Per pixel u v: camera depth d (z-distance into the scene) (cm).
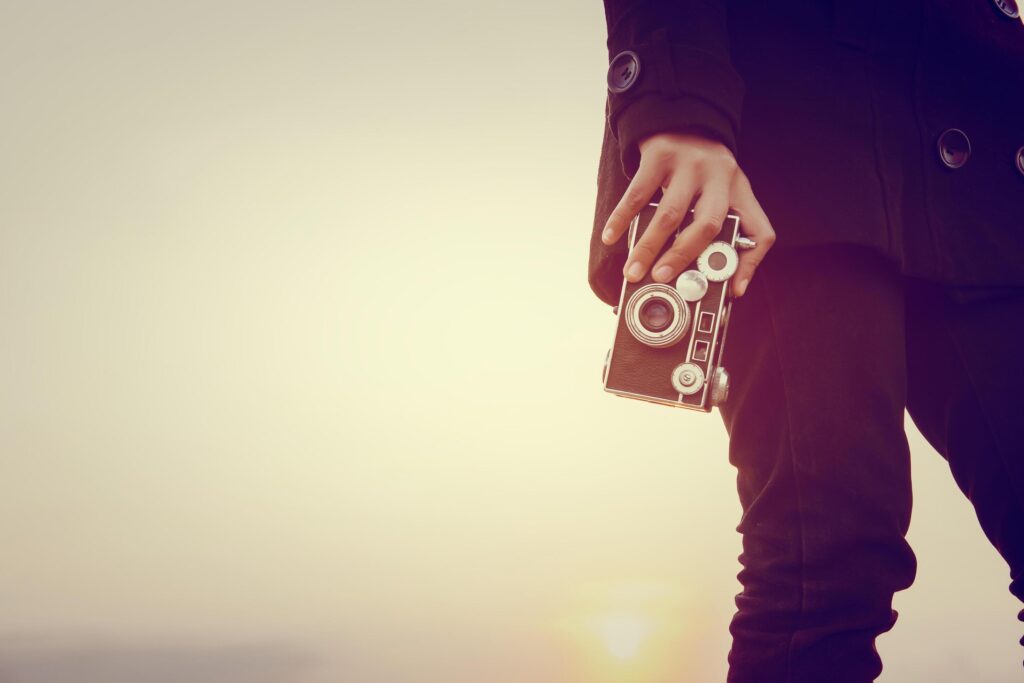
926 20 109
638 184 95
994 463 101
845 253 97
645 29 99
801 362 96
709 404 93
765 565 95
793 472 95
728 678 98
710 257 93
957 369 104
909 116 105
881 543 91
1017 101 113
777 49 106
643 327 94
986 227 105
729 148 95
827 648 89
